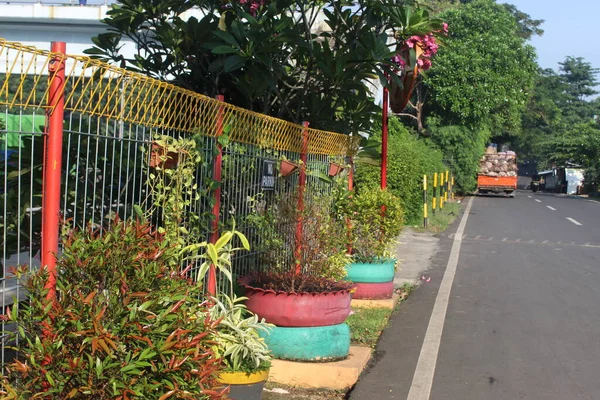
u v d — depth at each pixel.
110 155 4.41
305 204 6.84
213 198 5.44
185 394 3.12
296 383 5.94
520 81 42.34
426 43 8.60
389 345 7.38
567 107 96.19
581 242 18.64
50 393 2.91
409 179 20.84
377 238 9.24
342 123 9.16
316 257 6.64
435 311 9.19
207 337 3.41
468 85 40.47
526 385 6.15
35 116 3.93
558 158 62.19
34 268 3.63
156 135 4.69
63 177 4.19
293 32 7.45
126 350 3.10
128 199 4.57
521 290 11.01
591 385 6.20
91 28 13.30
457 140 40.78
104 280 3.20
